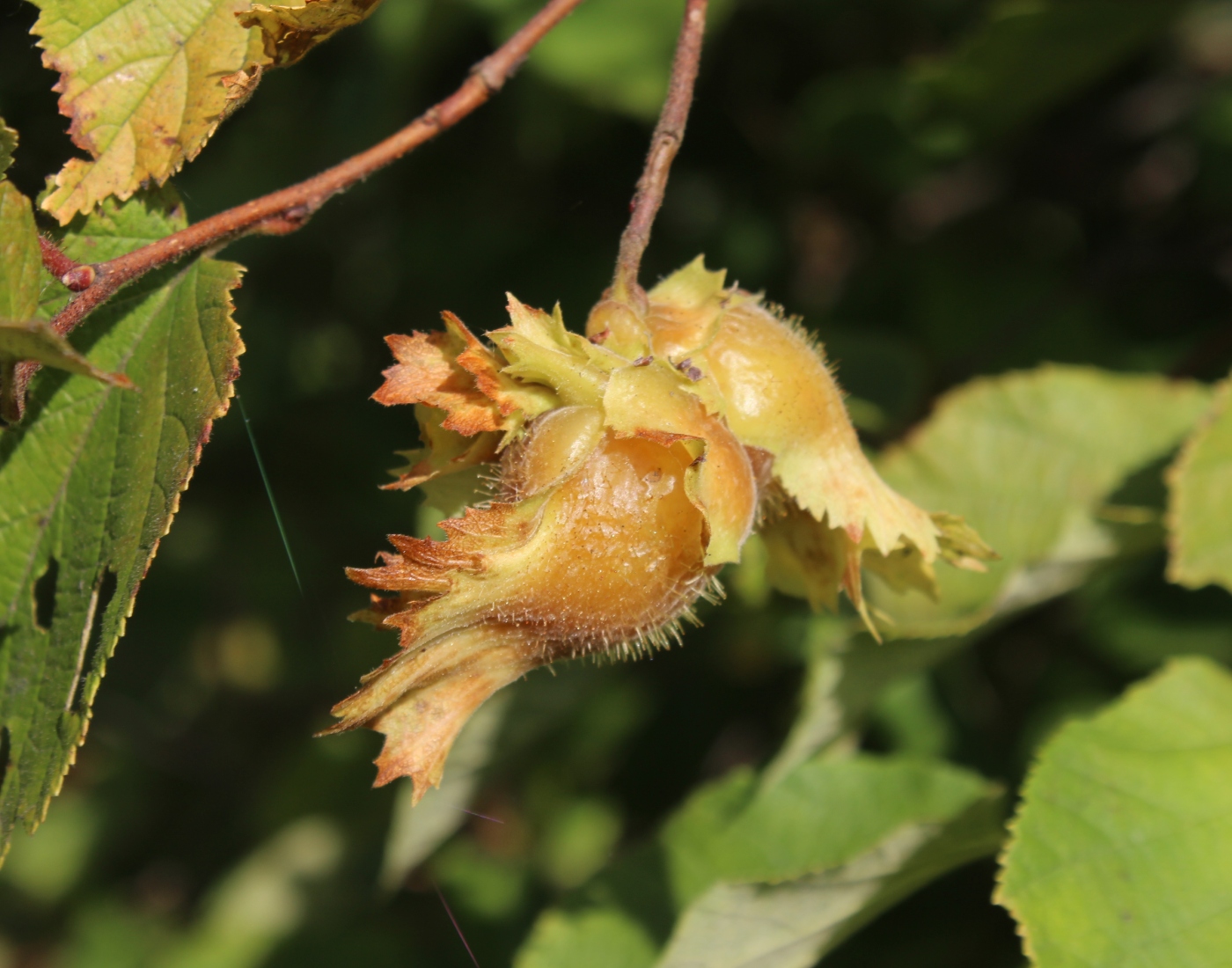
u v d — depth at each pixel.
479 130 0.50
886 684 0.38
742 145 0.50
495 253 0.51
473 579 0.31
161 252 0.32
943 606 0.39
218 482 0.63
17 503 0.32
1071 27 0.40
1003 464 0.40
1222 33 0.52
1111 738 0.35
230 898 0.57
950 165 0.49
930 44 0.49
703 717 0.53
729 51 0.49
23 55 0.46
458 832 0.58
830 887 0.35
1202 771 0.34
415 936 0.55
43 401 0.32
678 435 0.31
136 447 0.32
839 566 0.33
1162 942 0.33
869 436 0.44
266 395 0.58
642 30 0.43
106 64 0.32
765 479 0.32
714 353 0.32
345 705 0.31
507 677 0.32
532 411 0.31
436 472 0.32
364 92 0.50
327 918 0.56
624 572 0.31
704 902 0.35
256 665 0.68
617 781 0.54
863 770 0.38
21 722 0.32
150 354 0.32
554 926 0.38
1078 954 0.33
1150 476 0.40
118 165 0.32
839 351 0.46
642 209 0.32
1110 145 0.51
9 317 0.31
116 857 0.68
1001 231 0.51
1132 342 0.49
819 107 0.45
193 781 0.68
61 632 0.32
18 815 0.31
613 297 0.32
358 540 0.61
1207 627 0.45
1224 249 0.48
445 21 0.44
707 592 0.32
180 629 0.67
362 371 0.58
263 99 0.52
